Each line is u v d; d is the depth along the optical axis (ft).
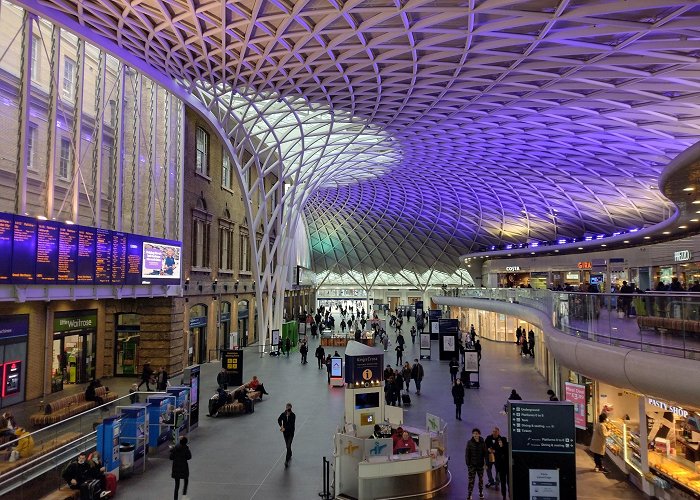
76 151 71.51
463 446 52.01
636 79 63.87
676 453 40.57
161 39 65.67
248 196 115.24
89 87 76.07
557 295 59.62
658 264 152.05
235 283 131.34
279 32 60.29
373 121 103.50
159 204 91.97
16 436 41.42
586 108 79.20
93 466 37.76
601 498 39.09
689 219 92.53
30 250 58.70
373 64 69.97
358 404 53.98
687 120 75.15
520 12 50.01
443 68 68.64
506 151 118.01
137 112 86.84
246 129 116.26
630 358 36.76
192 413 56.75
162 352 87.92
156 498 37.93
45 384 68.54
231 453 48.75
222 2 54.34
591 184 134.51
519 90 74.02
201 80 80.48
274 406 68.74
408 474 39.01
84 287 68.54
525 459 32.50
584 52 57.72
